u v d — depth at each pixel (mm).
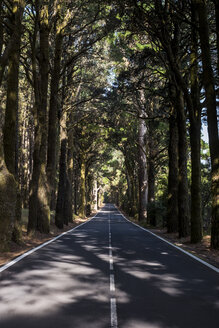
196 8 14914
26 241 15500
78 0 23250
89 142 49438
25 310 5418
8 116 12977
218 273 8734
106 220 46062
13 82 13211
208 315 5305
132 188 55750
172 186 23172
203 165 43281
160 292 6703
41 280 7543
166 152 38000
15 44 13352
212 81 14312
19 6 13703
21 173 44031
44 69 19984
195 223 16453
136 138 41500
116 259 10836
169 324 4875
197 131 17375
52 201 34375
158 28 17859
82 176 52062
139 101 32344
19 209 13688
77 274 8312
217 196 13672
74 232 22828
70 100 31906
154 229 28344
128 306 5746
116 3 17734
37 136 18172
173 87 22641
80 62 27812
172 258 11242
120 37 25203
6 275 7969
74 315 5219
